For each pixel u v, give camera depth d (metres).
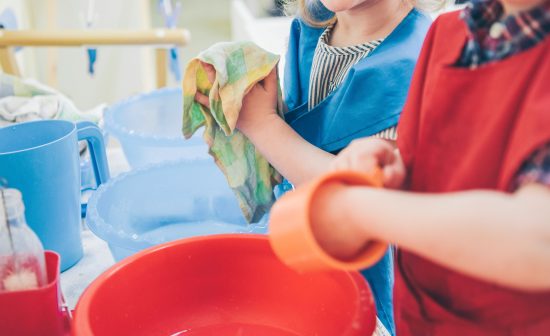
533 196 0.34
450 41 0.50
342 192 0.39
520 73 0.41
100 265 0.78
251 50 0.70
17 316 0.50
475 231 0.33
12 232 0.52
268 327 0.60
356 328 0.45
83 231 0.87
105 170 0.85
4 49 1.10
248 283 0.61
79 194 0.78
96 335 0.50
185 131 0.73
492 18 0.45
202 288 0.60
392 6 0.74
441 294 0.49
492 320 0.45
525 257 0.32
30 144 0.77
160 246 0.57
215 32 3.88
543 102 0.37
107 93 1.87
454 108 0.46
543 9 0.40
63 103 0.99
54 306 0.52
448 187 0.46
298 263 0.40
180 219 0.88
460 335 0.47
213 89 0.67
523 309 0.44
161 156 0.94
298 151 0.70
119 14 1.79
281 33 1.78
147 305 0.57
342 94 0.70
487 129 0.43
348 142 0.69
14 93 0.99
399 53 0.68
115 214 0.78
